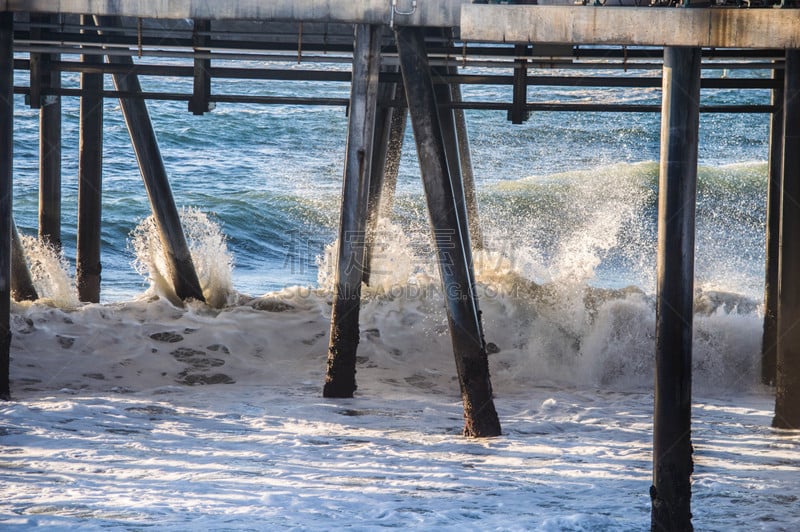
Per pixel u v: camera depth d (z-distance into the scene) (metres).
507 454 24.33
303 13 26.23
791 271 27.59
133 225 72.94
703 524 18.91
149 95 34.66
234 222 74.69
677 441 18.08
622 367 34.84
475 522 18.52
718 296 39.88
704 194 85.50
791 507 20.09
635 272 55.28
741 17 18.42
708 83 34.09
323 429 26.64
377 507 19.33
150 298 39.84
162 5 25.98
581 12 19.22
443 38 33.28
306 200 80.62
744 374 34.53
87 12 26.06
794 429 27.70
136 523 17.70
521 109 33.81
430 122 26.81
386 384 33.19
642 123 103.06
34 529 17.08
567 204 78.88
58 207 43.00
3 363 28.83
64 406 27.67
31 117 98.06
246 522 17.98
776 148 34.16
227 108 107.25
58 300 39.53
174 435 25.27
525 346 36.12
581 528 18.23
